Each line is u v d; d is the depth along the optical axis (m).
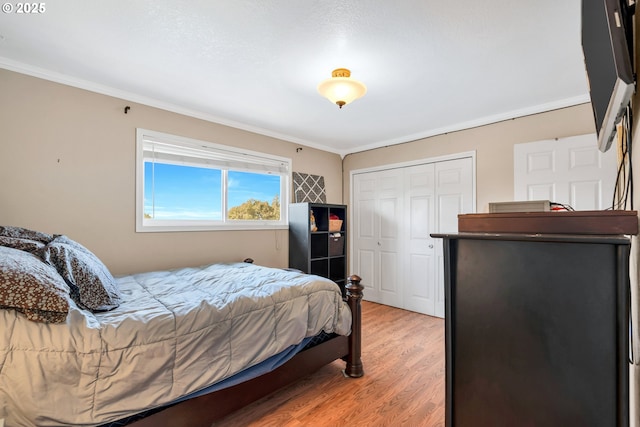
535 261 0.74
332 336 2.16
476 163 3.26
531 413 0.73
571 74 2.22
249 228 3.42
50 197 2.21
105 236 2.45
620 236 0.67
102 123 2.44
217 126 3.17
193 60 2.04
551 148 2.74
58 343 1.11
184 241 2.91
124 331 1.25
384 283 4.12
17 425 1.02
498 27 1.69
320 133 3.74
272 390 1.75
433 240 3.61
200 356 1.42
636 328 0.85
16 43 1.85
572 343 0.68
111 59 2.03
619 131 1.29
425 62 2.05
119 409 1.19
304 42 1.83
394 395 1.94
